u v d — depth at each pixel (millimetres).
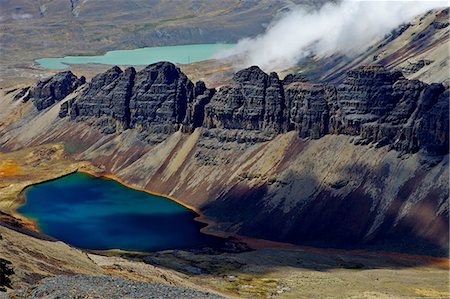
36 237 162375
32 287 87125
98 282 93125
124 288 90125
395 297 157375
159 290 91938
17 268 97562
